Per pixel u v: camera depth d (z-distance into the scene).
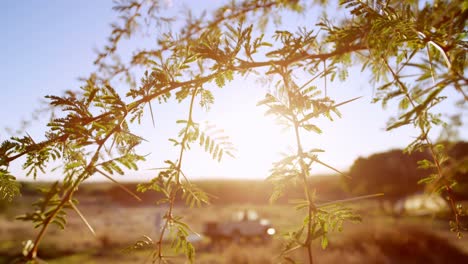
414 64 0.78
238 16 1.08
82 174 0.76
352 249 16.27
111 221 33.38
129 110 1.03
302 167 0.85
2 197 1.00
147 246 0.95
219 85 1.16
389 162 24.78
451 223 0.93
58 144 1.03
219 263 16.08
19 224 24.52
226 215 35.66
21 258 0.62
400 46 1.11
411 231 16.56
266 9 1.08
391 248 16.11
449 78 0.56
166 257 0.94
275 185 0.86
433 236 16.25
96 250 18.72
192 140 1.02
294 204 0.86
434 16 0.87
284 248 0.77
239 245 20.19
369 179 26.50
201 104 1.22
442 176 0.53
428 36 0.85
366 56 1.24
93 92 0.97
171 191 0.97
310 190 0.85
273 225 22.38
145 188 0.95
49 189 0.69
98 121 1.02
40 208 0.67
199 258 17.52
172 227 0.97
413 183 23.53
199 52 1.09
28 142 0.99
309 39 1.12
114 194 48.62
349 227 19.16
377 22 0.95
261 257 15.22
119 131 0.95
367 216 22.41
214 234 22.23
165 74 1.08
